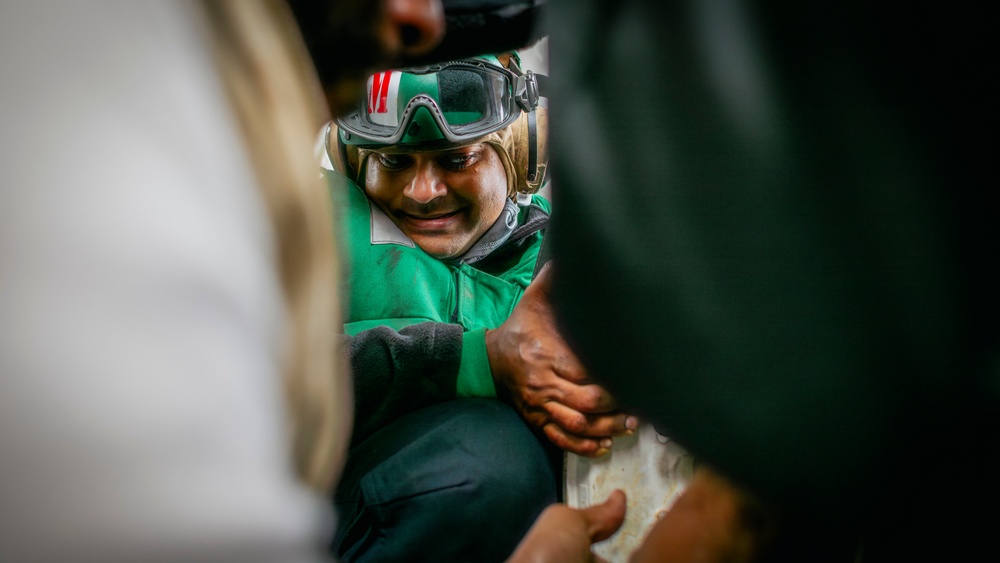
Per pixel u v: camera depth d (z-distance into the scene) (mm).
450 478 756
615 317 457
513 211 1047
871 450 425
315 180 205
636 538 769
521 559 559
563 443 792
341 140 994
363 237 956
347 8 282
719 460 456
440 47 505
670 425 461
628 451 781
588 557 585
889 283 408
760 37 408
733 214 423
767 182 414
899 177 398
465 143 910
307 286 200
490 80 910
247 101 189
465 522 750
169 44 171
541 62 1222
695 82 422
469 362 844
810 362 423
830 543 545
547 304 838
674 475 755
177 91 167
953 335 404
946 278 402
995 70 382
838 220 407
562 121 462
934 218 399
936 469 422
